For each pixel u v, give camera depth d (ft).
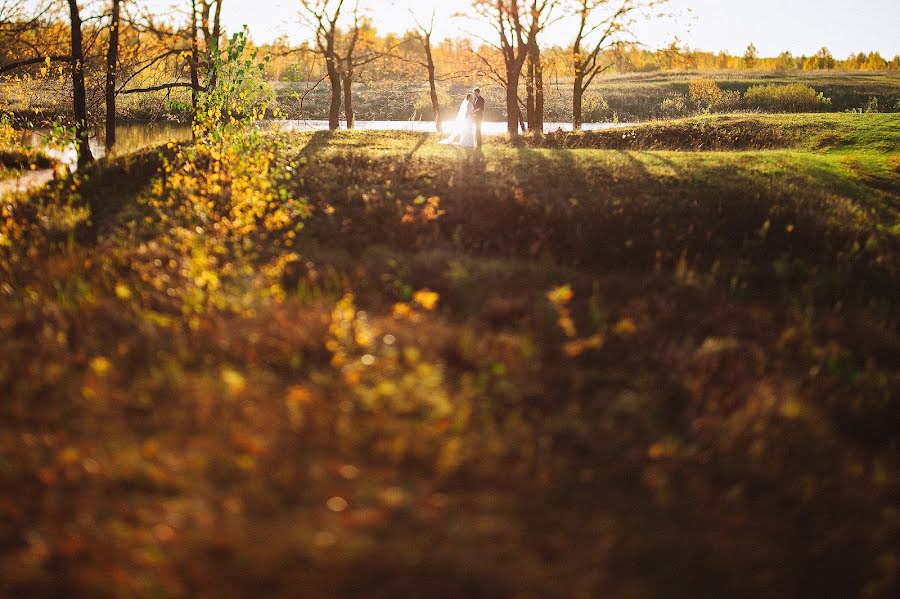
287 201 46.16
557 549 14.48
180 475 16.33
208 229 40.52
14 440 17.92
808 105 199.72
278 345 23.48
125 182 55.77
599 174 54.54
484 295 31.19
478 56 114.93
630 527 15.56
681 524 15.97
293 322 25.22
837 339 30.32
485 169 54.90
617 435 19.40
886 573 15.17
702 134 90.38
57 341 24.38
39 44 78.79
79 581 12.87
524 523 15.26
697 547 15.12
